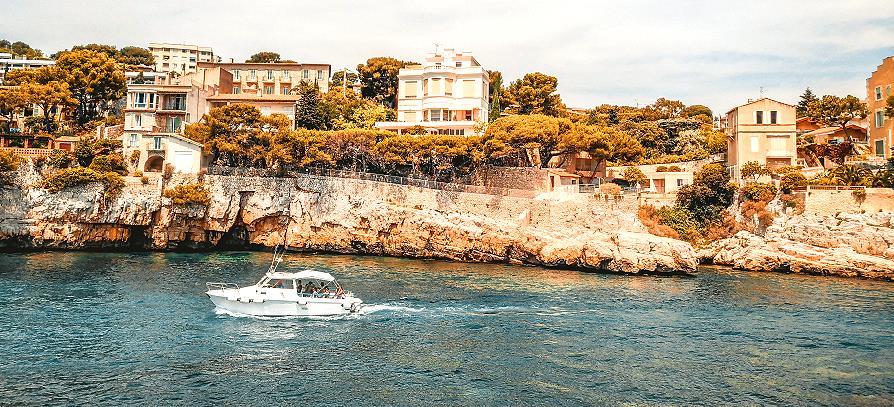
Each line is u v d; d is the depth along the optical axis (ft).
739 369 115.55
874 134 317.01
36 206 257.14
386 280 205.46
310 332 137.80
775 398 101.24
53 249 260.83
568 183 299.79
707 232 277.03
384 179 282.56
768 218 264.31
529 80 435.12
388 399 98.89
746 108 311.06
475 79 359.66
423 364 116.47
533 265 252.83
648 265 232.12
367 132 295.89
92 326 137.28
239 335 133.69
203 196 274.57
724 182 285.84
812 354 125.08
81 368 110.32
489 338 135.03
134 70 564.30
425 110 359.87
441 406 96.37
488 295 182.50
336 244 279.69
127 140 317.42
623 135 328.29
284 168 297.33
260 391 101.30
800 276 228.22
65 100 344.08
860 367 116.98
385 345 128.77
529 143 286.05
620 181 336.08
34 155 273.33
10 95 323.57
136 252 265.34
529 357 121.49
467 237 261.03
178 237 276.00
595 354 124.06
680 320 153.17
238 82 431.02
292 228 285.43
